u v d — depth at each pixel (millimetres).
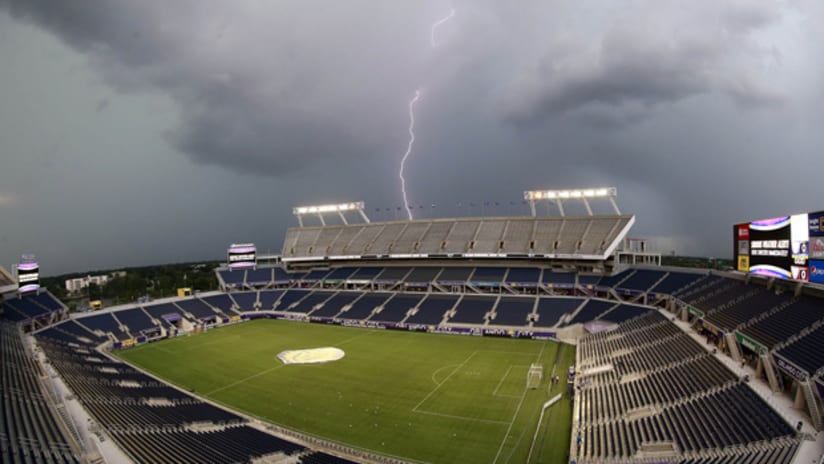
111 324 90500
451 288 102812
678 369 46844
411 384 56875
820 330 38000
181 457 33094
